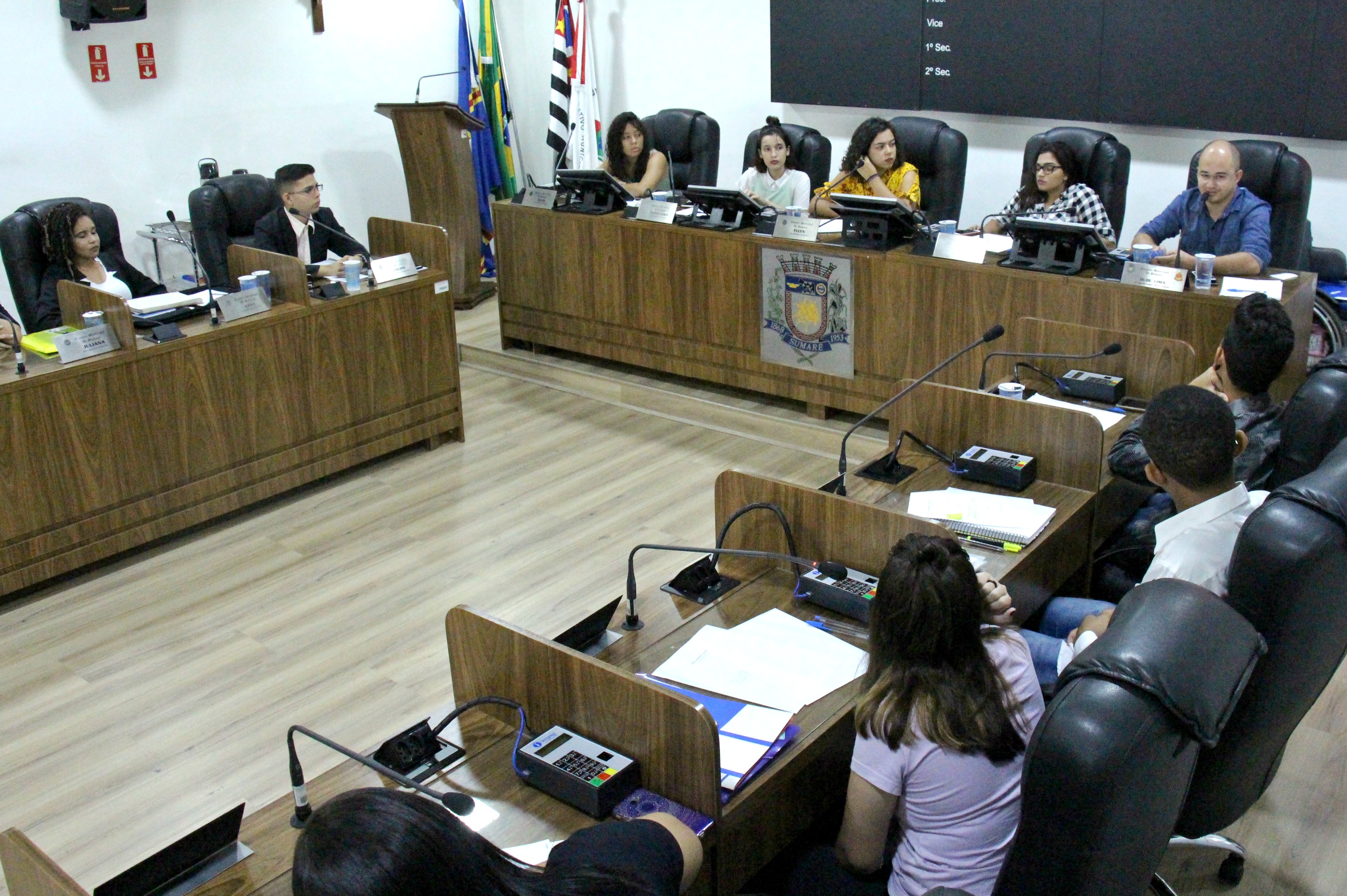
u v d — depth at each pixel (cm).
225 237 443
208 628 321
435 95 641
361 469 427
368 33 600
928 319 387
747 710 173
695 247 441
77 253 389
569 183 473
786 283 420
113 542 352
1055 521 231
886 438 409
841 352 415
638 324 475
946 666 149
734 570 221
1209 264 328
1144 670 119
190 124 540
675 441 441
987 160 526
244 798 250
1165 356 284
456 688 180
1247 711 161
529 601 327
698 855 130
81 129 504
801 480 398
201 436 367
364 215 623
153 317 360
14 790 257
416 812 84
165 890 145
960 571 149
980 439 258
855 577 205
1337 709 262
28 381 323
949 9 507
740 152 609
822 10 543
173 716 281
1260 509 156
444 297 426
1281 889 210
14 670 304
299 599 334
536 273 501
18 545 331
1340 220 446
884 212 388
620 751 159
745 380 450
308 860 81
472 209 597
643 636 197
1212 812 175
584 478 410
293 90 576
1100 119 484
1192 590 132
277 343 380
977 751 148
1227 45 445
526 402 489
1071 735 118
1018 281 361
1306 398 233
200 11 532
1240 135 455
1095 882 123
